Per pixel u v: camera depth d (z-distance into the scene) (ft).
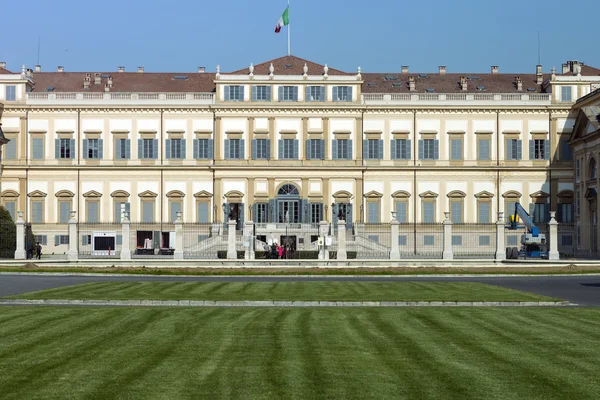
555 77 366.63
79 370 72.69
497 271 208.33
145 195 367.04
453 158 368.89
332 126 368.07
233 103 365.20
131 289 151.12
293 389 65.77
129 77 392.47
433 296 137.39
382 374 71.05
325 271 207.62
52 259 263.49
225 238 321.73
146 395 64.03
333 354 79.97
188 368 73.51
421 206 367.45
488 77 395.75
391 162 368.48
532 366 74.43
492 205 366.63
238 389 65.82
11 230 276.41
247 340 88.07
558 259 254.27
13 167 365.61
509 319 105.91
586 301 135.23
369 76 396.16
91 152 368.48
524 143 367.45
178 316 108.17
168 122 368.48
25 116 366.63
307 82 366.63
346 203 366.22
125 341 87.40
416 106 367.25
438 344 85.66
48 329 95.81
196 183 368.27
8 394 64.28
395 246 257.34
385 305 126.93
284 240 315.17
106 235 330.34
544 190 365.81
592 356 79.30
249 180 366.22
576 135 350.84
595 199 323.16
